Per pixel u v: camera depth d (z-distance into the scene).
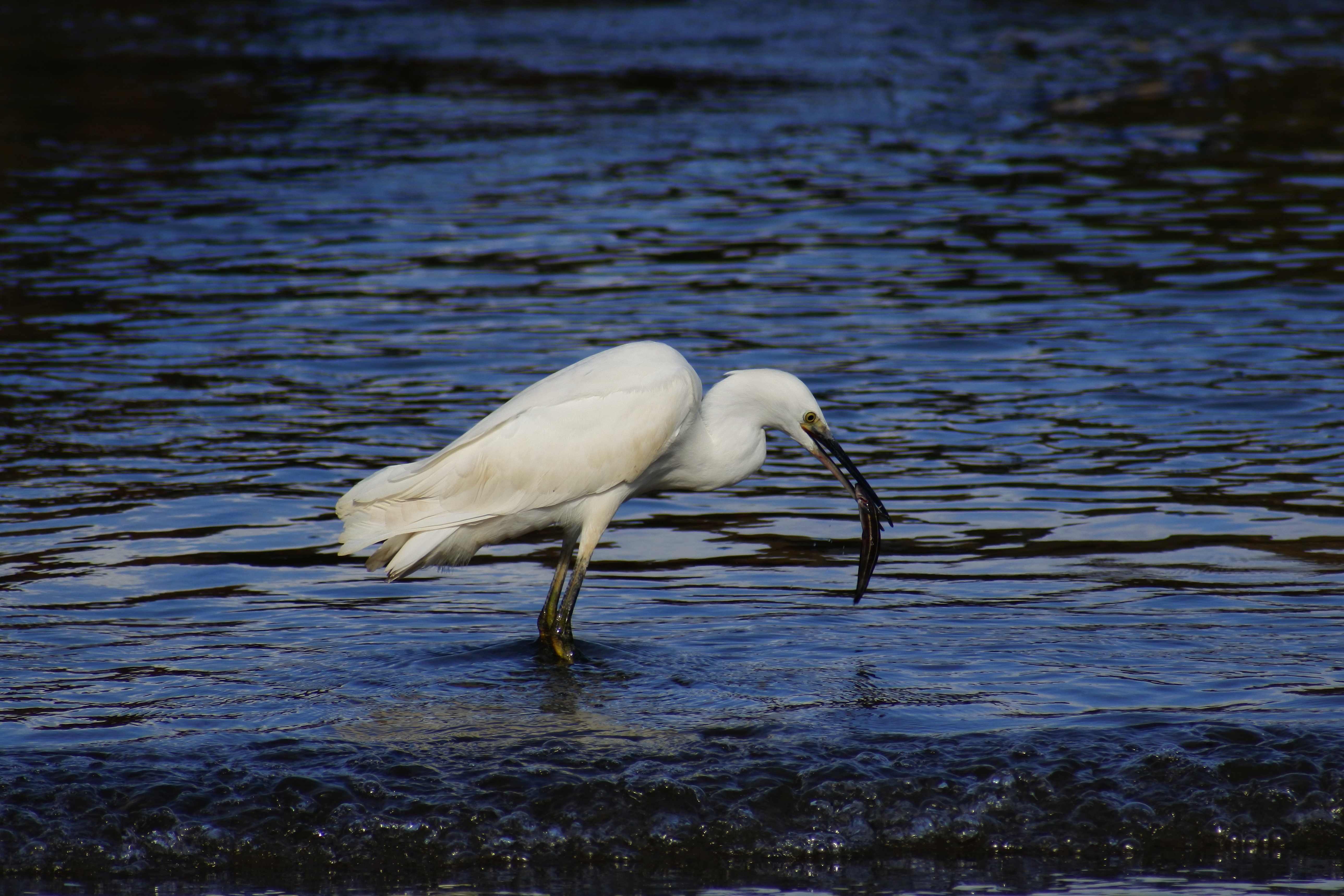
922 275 19.94
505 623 9.88
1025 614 9.77
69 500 11.99
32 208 24.09
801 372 15.62
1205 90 34.47
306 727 8.16
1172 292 18.80
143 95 34.78
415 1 51.81
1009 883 6.91
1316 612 9.63
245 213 23.80
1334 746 7.73
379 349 16.62
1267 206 23.66
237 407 14.54
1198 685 8.57
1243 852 7.14
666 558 11.14
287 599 10.20
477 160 27.91
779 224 23.05
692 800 7.40
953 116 32.38
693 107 33.50
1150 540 11.09
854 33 44.25
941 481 12.59
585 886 6.91
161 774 7.59
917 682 8.70
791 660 9.09
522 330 17.34
